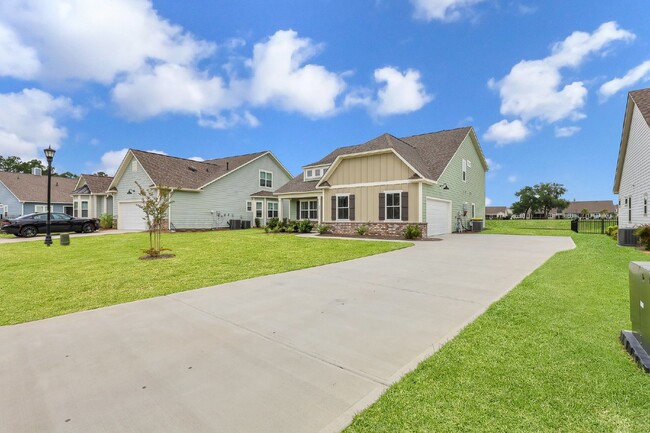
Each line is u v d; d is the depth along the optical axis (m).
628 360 2.97
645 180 13.55
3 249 12.39
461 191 21.98
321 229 18.45
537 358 3.04
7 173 34.12
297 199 25.36
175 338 3.73
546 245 12.73
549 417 2.17
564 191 76.56
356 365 3.01
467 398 2.41
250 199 28.61
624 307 4.53
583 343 3.36
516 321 4.05
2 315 4.65
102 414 2.31
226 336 3.77
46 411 2.36
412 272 7.44
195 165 27.67
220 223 26.00
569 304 4.72
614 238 15.61
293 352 3.31
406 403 2.37
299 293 5.68
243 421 2.20
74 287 6.29
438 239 15.26
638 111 14.20
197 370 2.95
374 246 12.23
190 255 10.37
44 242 14.79
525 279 6.45
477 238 16.03
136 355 3.29
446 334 3.73
